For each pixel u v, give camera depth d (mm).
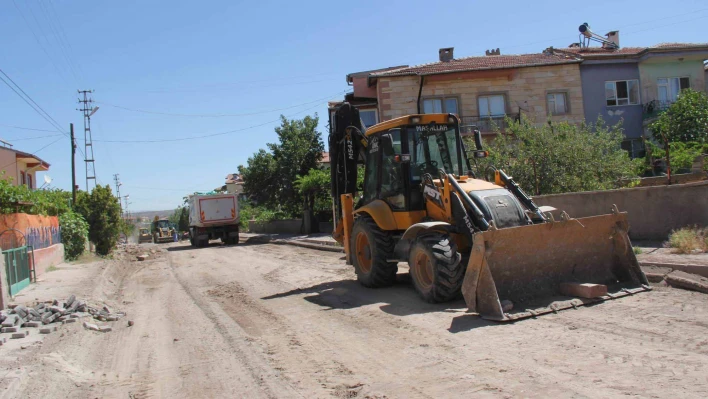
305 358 6094
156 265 20109
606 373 4637
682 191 10836
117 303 11070
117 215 26969
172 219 88062
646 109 27578
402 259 8922
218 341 7215
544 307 6914
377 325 7188
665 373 4508
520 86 27266
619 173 15266
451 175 8320
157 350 6996
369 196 10500
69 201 25750
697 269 7898
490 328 6398
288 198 32500
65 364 6387
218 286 12625
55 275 15445
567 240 7465
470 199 7805
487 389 4566
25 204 15906
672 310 6410
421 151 9320
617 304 6902
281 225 36312
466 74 26562
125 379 5844
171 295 11797
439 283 7629
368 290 9797
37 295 11453
